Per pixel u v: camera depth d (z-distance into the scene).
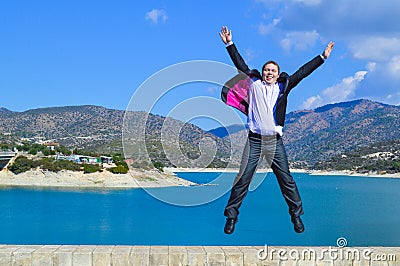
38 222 43.62
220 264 6.86
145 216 46.03
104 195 60.69
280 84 5.88
